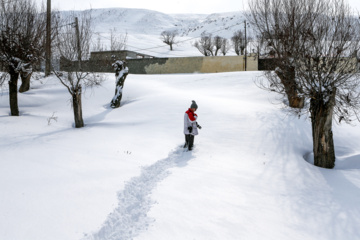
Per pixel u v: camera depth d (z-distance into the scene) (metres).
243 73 22.98
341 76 5.76
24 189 4.31
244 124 9.21
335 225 3.62
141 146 7.29
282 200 4.35
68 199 4.04
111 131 9.13
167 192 4.48
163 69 36.28
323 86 5.79
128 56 41.03
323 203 4.25
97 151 6.67
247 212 3.92
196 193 4.47
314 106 6.08
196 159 6.31
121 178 4.97
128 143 7.57
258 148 7.13
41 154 6.26
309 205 4.19
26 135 8.41
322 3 5.98
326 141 5.96
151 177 5.21
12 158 5.89
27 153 6.31
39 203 3.88
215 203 4.14
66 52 9.92
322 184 5.03
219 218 3.71
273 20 7.95
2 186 4.38
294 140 7.76
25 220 3.42
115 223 3.55
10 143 7.29
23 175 4.90
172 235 3.28
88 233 3.20
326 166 5.98
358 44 5.43
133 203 4.12
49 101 15.68
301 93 6.18
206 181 5.00
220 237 3.27
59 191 4.29
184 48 80.69
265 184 4.98
